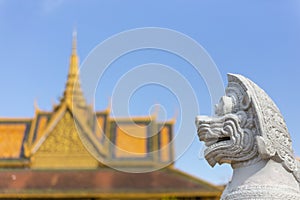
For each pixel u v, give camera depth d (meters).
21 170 31.14
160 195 28.75
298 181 4.41
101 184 29.52
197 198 28.67
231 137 4.31
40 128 33.53
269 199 4.04
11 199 29.02
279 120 4.36
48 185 29.62
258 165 4.22
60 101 33.81
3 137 33.25
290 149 4.38
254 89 4.34
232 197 4.21
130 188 29.16
